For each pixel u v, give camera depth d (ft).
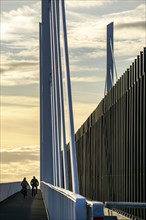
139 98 157.38
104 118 228.43
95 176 261.03
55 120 234.79
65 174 147.74
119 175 192.85
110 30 276.41
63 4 139.13
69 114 122.72
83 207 56.18
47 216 161.27
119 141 192.65
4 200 266.77
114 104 203.41
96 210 49.37
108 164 219.00
